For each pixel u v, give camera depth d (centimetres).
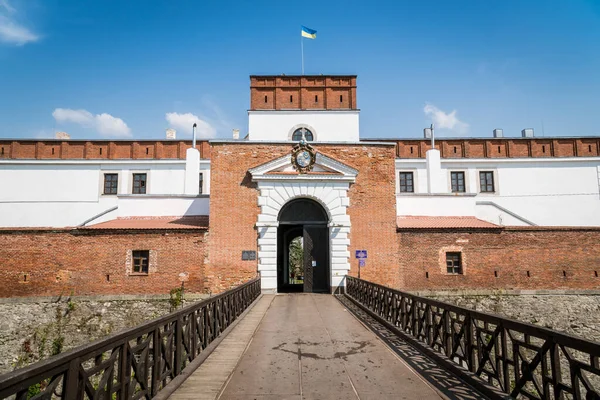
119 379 477
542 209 2994
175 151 3106
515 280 1916
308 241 2038
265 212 1977
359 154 2069
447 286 1933
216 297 953
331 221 1988
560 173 3036
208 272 1900
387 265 1969
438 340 870
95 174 3002
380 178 2048
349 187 2030
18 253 1820
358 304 1505
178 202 2278
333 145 2070
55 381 359
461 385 630
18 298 1789
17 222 2922
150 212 2266
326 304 1590
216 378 675
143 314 1816
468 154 3088
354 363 760
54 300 1797
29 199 2952
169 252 1888
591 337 1830
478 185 3022
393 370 716
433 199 2300
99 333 1777
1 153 3039
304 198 2031
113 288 1836
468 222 2130
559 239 1936
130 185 2998
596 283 1902
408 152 3103
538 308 1875
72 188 2977
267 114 2334
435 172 2808
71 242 1845
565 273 1912
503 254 1938
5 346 1733
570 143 3103
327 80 2394
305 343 924
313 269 2022
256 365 750
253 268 1933
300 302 1647
